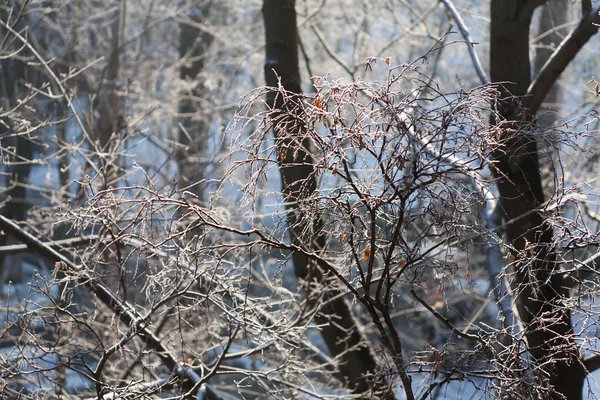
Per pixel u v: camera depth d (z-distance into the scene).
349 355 7.41
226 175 4.08
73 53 17.52
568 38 6.12
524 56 6.29
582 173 8.34
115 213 5.89
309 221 4.14
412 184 3.65
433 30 15.78
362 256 4.79
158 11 18.33
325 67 17.30
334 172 3.85
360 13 16.14
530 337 5.21
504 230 5.92
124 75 16.58
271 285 6.67
